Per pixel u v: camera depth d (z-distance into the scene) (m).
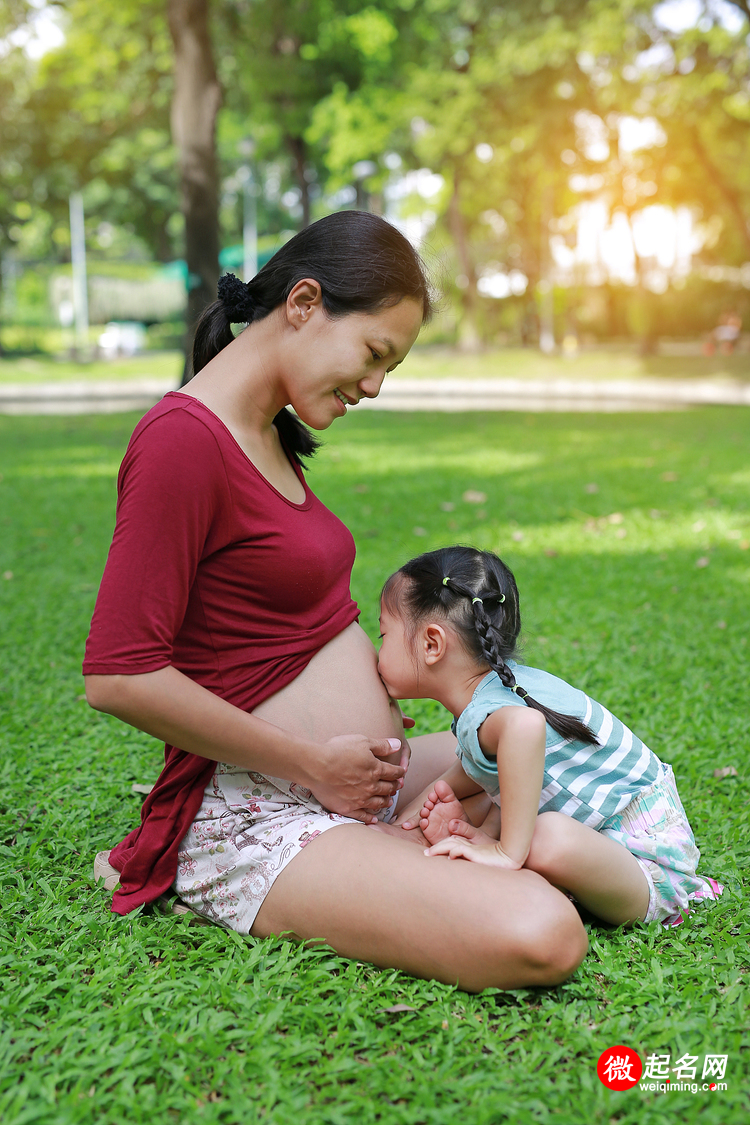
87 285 50.28
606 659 4.57
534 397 24.64
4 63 23.97
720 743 3.57
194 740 2.11
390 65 25.47
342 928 2.14
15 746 3.60
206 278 14.12
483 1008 2.06
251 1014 2.02
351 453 12.09
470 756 2.33
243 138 31.11
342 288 2.10
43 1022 2.02
